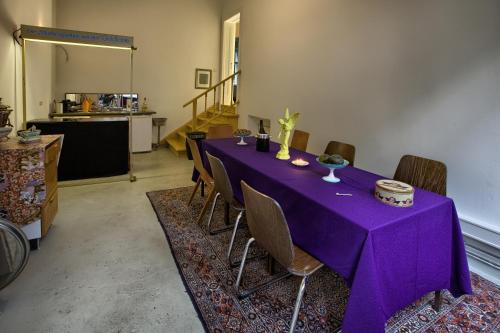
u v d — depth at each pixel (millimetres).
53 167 2807
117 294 2008
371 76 3232
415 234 1585
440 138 2641
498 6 2188
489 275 2373
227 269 2305
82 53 5945
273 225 1574
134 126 6188
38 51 4434
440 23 2557
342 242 1514
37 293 1979
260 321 1808
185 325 1774
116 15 6055
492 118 2283
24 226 2395
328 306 1955
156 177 4648
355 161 3502
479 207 2426
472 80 2377
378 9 3100
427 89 2703
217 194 2779
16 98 3541
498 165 2281
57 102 5746
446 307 1980
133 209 3402
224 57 7055
